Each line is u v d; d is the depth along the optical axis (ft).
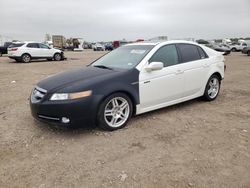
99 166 12.80
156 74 18.52
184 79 20.43
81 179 11.80
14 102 24.48
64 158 13.62
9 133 16.88
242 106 22.29
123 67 18.38
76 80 16.46
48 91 15.85
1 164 13.21
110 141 15.39
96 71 17.85
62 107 15.29
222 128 17.28
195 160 13.21
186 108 21.50
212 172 12.17
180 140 15.49
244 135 16.16
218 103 23.12
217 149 14.35
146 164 12.90
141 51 19.40
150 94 18.37
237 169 12.41
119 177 11.87
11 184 11.57
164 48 19.75
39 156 13.89
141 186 11.24
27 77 41.34
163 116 19.49
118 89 16.56
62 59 81.92
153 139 15.62
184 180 11.60
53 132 16.83
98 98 15.87
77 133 16.53
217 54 24.03
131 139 15.64
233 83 33.47
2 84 34.73
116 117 16.94
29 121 18.93
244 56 100.63
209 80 22.91
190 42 21.95
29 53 74.23
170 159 13.35
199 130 16.96
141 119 18.84
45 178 11.94
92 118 15.96
